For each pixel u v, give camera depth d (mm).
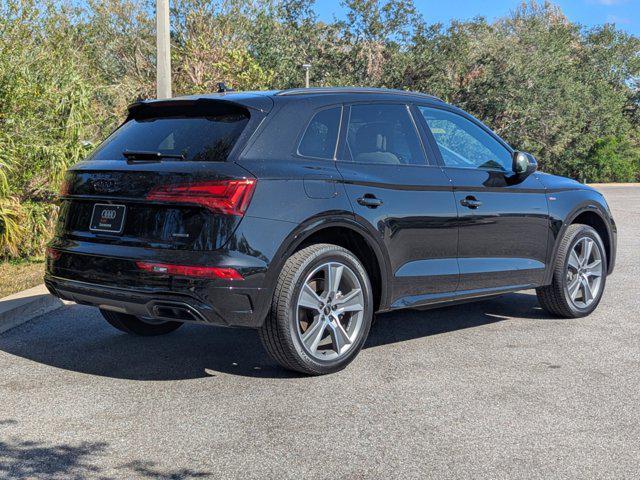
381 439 3812
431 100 5867
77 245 4820
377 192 5070
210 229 4352
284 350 4684
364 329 5059
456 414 4184
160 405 4316
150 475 3379
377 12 38375
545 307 6684
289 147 4766
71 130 9891
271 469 3449
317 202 4699
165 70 10977
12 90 9320
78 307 6973
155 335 5965
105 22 23016
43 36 10617
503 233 5941
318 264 4746
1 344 5664
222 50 17281
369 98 5379
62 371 4980
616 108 50312
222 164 4465
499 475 3391
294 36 37781
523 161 5988
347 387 4660
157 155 4648
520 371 5035
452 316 6789
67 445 3723
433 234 5402
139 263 4457
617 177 47812
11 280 7805
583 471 3443
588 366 5164
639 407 4332
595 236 6766
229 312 4379
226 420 4078
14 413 4176
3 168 8945
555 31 50719
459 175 5691
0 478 3340
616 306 7258
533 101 41438
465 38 39781
